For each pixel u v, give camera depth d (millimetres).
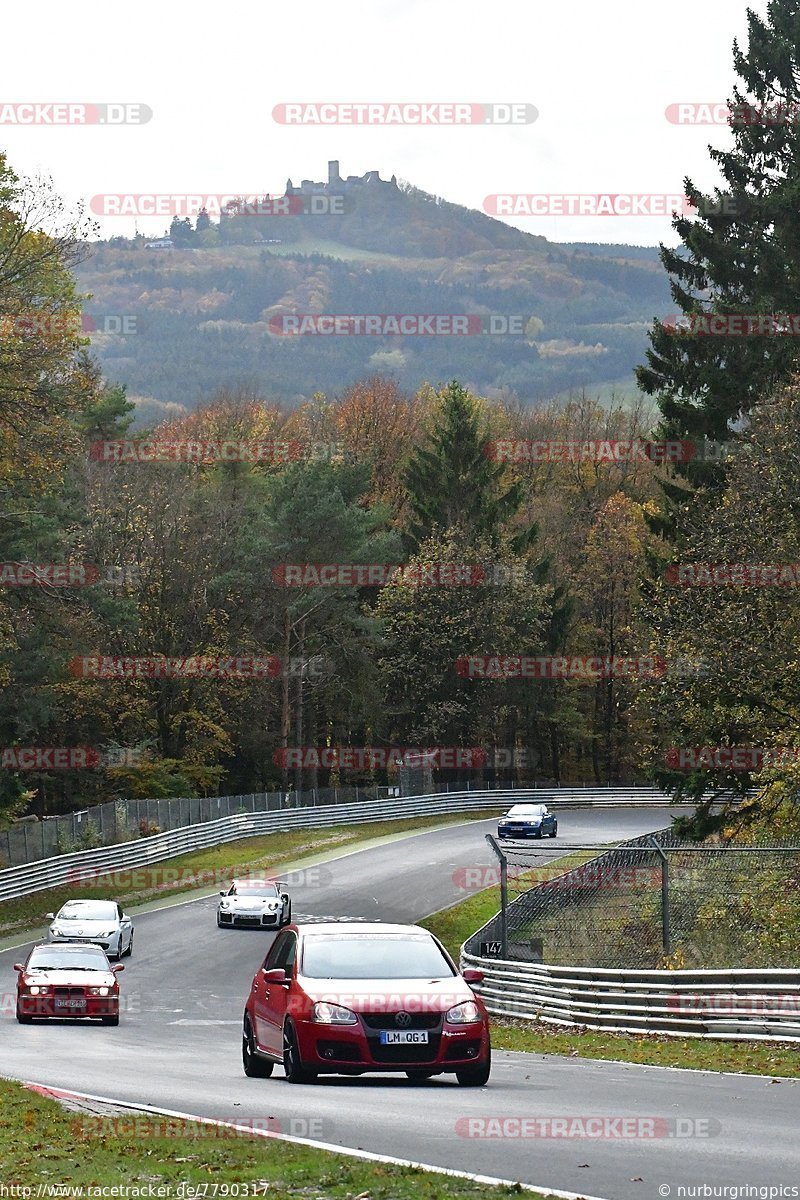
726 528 118625
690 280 171875
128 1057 72625
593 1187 33688
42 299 156125
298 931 58750
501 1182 33688
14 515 182750
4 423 151500
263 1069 60062
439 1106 47625
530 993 93438
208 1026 98188
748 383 159625
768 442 119625
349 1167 35812
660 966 87062
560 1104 48312
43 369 151750
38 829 191750
